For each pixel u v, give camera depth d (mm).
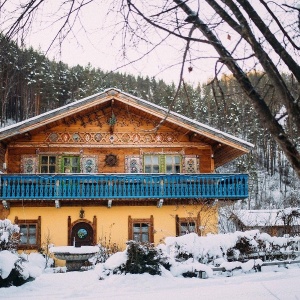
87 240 20984
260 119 4234
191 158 22109
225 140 20641
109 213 21281
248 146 20672
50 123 21312
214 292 10703
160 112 20484
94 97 20234
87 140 21781
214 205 21422
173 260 14039
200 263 14680
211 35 4199
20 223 20750
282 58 4070
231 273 14500
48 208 21016
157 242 21109
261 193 40094
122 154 21875
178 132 22266
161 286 12219
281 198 37969
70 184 20328
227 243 15609
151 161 22031
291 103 4000
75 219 21047
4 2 4473
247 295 10109
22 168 21297
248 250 15922
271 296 9852
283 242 16828
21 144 21453
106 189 20453
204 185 20984
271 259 16375
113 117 20984
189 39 4199
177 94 4520
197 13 4230
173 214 21438
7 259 12484
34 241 20766
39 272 13609
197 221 21328
